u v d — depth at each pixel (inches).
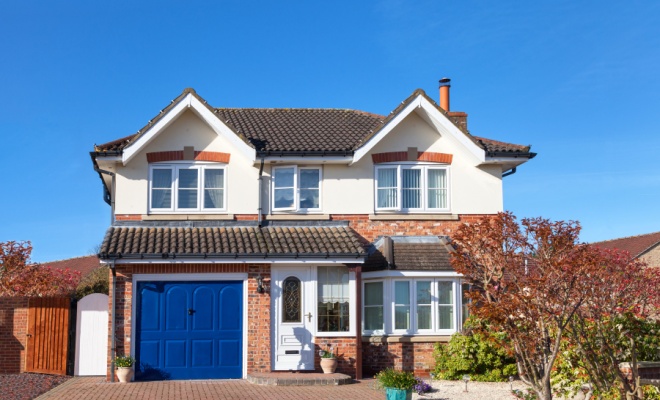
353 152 840.9
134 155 832.3
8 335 824.9
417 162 877.2
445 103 980.6
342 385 723.4
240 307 788.6
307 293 801.6
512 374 767.7
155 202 839.7
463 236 675.4
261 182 852.0
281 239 807.7
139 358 767.7
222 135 828.0
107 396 653.3
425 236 865.5
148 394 663.1
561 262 508.1
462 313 825.5
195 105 820.6
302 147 844.0
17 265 962.1
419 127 880.9
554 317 509.7
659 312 674.2
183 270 780.0
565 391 589.3
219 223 838.5
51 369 816.3
